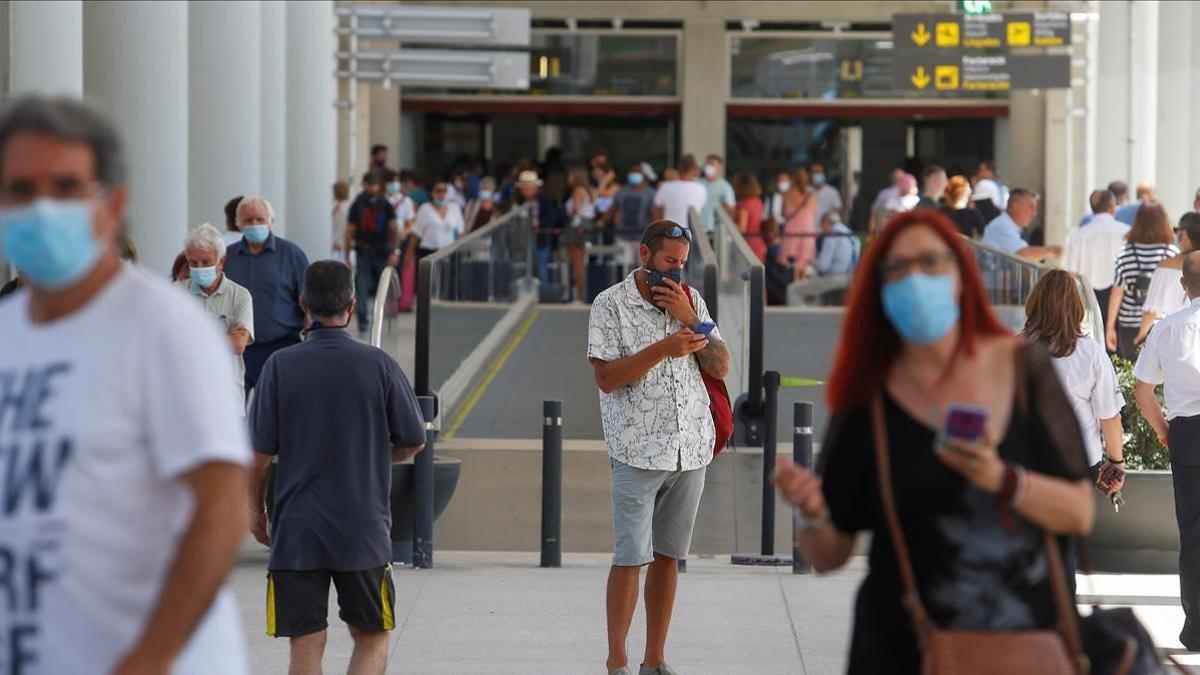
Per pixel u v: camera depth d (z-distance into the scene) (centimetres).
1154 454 1631
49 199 563
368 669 1125
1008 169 6025
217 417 577
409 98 6088
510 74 4125
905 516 700
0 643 573
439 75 4128
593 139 6197
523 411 2812
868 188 6162
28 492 571
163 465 574
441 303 2611
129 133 2439
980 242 2870
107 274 591
